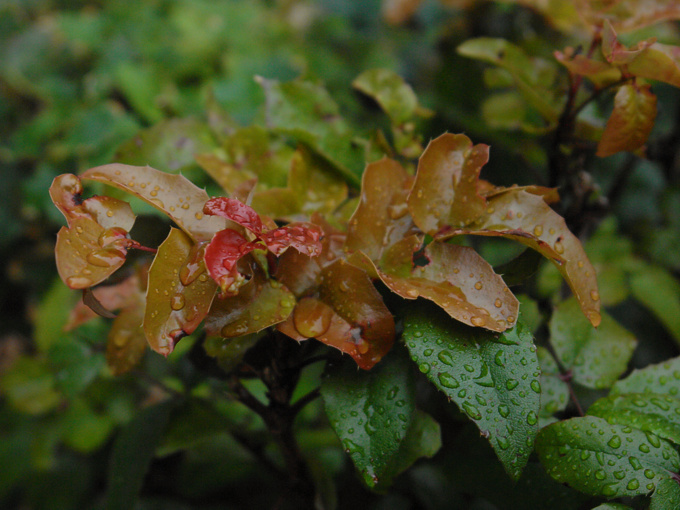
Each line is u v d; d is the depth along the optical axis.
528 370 0.38
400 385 0.39
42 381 0.64
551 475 0.38
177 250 0.38
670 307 0.55
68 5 1.04
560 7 0.50
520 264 0.40
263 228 0.38
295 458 0.45
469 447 0.44
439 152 0.40
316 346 0.41
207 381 0.48
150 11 0.89
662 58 0.39
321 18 0.99
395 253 0.40
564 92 0.47
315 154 0.45
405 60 0.95
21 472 0.74
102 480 0.67
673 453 0.38
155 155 0.47
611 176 0.67
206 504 0.55
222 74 0.82
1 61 0.87
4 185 0.85
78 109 0.76
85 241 0.37
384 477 0.42
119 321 0.43
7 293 0.93
